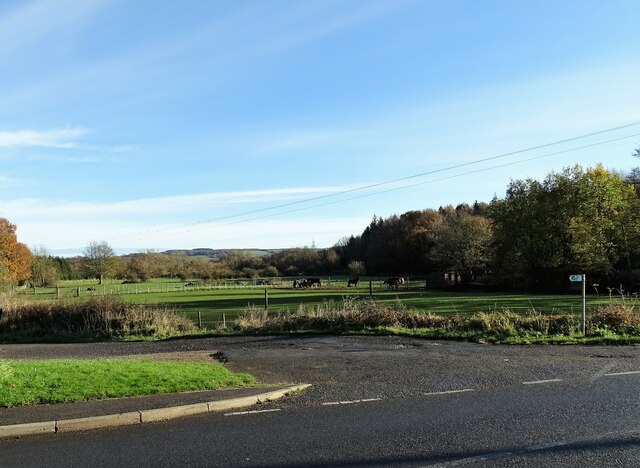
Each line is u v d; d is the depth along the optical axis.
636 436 6.32
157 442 6.61
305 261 109.81
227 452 6.14
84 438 6.86
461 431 6.72
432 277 57.84
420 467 5.47
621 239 41.56
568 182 45.56
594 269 41.31
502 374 10.78
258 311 23.23
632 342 14.84
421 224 98.00
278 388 9.41
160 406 7.96
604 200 43.28
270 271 103.31
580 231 41.81
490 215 52.69
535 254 47.19
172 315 23.16
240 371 11.87
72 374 10.09
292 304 36.66
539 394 8.81
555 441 6.20
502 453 5.83
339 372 11.57
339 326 19.50
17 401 8.18
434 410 7.92
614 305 18.00
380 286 66.12
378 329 18.66
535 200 47.47
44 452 6.28
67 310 23.47
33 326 23.02
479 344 15.53
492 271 58.44
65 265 111.75
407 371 11.46
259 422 7.47
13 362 11.72
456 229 67.62
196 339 19.55
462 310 25.53
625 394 8.61
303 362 13.10
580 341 15.10
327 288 64.25
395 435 6.63
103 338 21.09
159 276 102.31
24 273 74.75
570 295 37.06
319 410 8.12
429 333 17.56
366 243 110.44
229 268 107.50
